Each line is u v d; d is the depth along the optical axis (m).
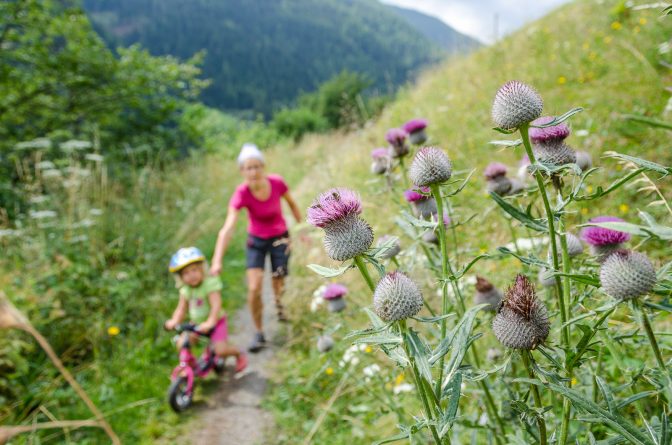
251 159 5.09
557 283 1.50
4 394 4.19
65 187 6.48
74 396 4.28
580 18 9.46
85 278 5.33
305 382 4.20
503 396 2.11
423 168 1.56
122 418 4.07
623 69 6.14
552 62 7.62
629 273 1.18
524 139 1.45
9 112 9.68
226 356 4.66
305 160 14.43
